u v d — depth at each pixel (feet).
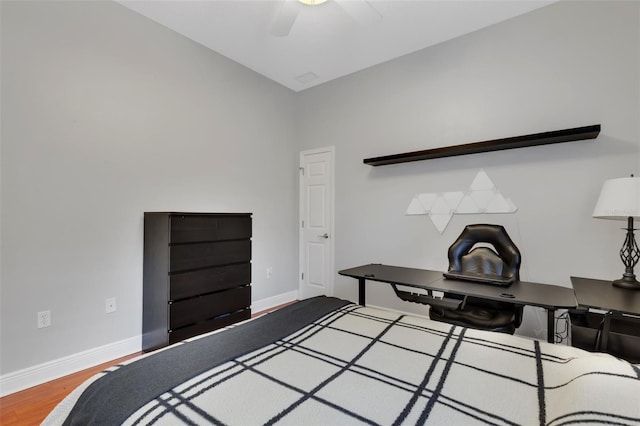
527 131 8.73
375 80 11.72
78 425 2.57
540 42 8.55
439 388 2.84
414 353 3.60
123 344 8.24
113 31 8.14
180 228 8.15
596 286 6.49
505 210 9.02
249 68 11.92
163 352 3.57
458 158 9.89
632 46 7.41
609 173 7.66
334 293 12.84
